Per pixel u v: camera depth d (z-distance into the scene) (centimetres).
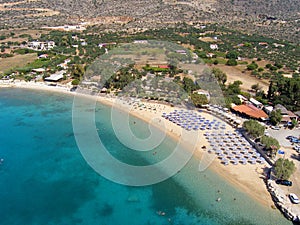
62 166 6856
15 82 13238
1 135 8412
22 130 8738
